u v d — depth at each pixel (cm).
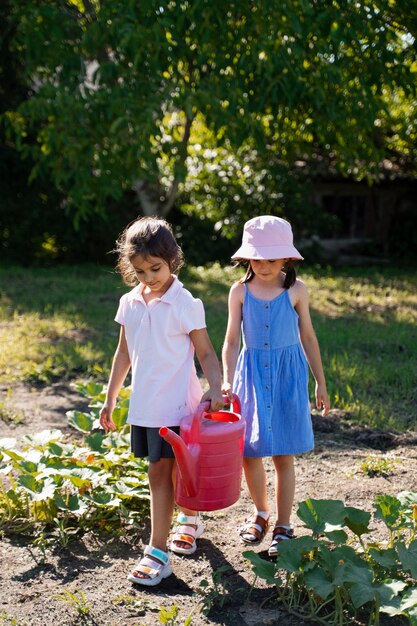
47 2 1040
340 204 1656
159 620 259
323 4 918
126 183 1012
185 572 297
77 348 673
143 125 892
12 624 255
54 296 988
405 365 606
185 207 1430
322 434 462
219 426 284
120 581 289
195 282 1151
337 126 1038
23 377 595
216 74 948
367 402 515
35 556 309
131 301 300
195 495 282
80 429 402
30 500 346
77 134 959
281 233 306
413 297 1020
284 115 1014
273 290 320
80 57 989
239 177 1428
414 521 294
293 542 269
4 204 1330
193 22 894
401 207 1688
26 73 1059
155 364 290
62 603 271
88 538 326
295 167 1509
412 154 1541
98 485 348
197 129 1392
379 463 402
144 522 342
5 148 1306
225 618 262
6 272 1224
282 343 315
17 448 431
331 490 373
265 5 877
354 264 1528
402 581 266
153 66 901
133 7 891
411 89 1002
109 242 1420
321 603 267
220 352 648
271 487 382
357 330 760
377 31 951
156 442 290
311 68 957
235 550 316
